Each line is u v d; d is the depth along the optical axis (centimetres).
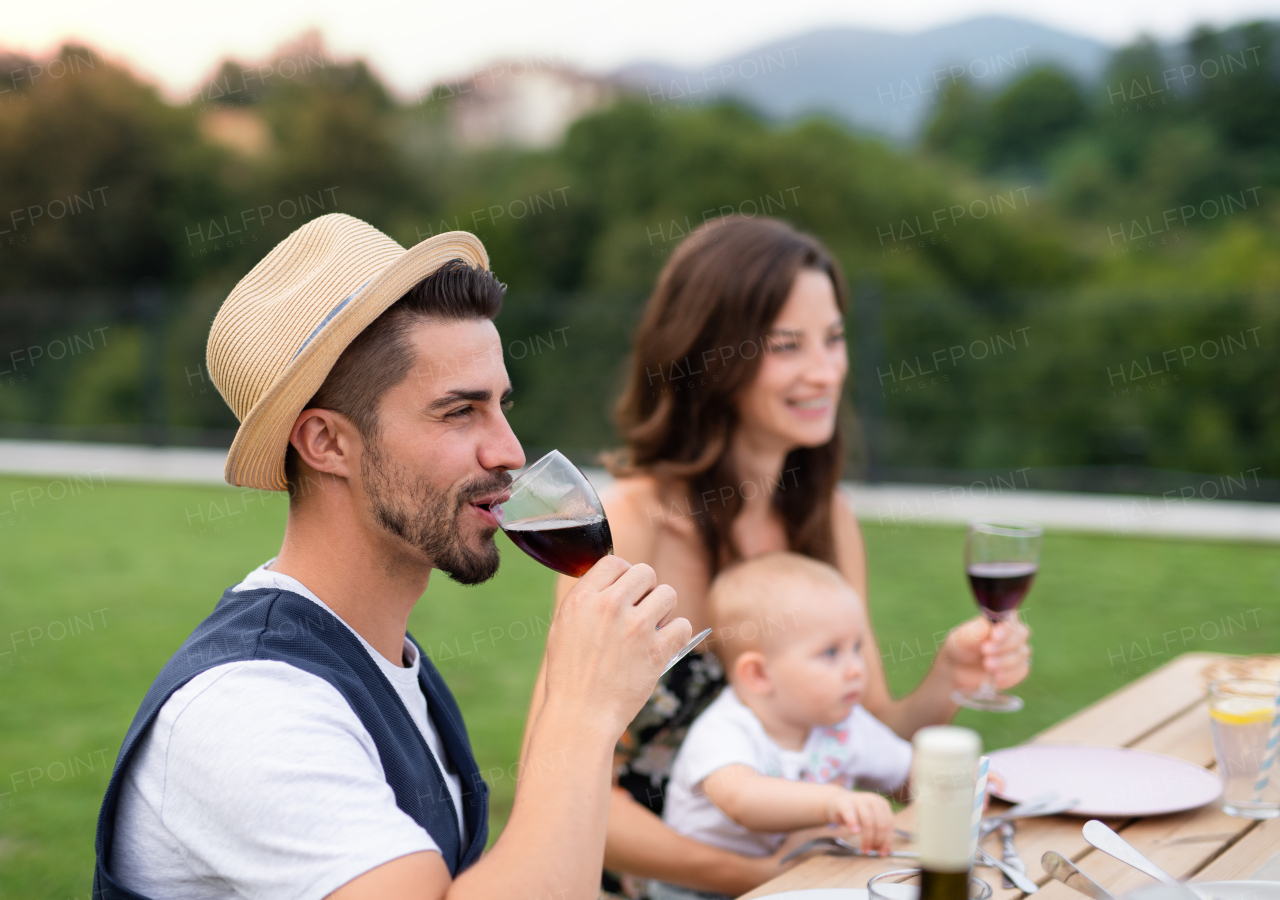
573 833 110
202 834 112
